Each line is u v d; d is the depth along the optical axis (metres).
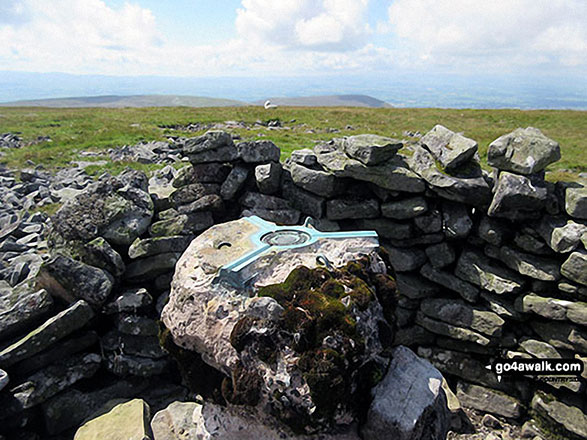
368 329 0.57
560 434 0.85
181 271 0.65
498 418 0.92
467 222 0.91
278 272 0.62
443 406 0.63
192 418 0.73
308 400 0.51
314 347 0.52
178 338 0.60
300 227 0.74
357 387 0.57
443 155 0.90
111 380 0.87
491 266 0.91
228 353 0.55
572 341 0.82
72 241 0.92
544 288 0.85
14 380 0.77
